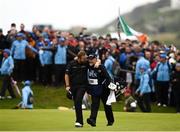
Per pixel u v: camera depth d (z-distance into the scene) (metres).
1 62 81.44
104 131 41.75
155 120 52.56
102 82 44.69
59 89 81.19
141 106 72.06
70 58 80.25
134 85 77.94
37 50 81.12
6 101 76.00
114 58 80.31
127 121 51.19
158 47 83.00
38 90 80.31
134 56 80.25
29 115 54.53
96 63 44.31
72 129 42.97
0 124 46.06
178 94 75.06
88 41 80.38
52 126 45.12
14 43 79.69
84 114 57.94
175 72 75.50
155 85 78.44
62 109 66.69
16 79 80.88
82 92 44.41
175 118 55.12
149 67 74.31
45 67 80.81
